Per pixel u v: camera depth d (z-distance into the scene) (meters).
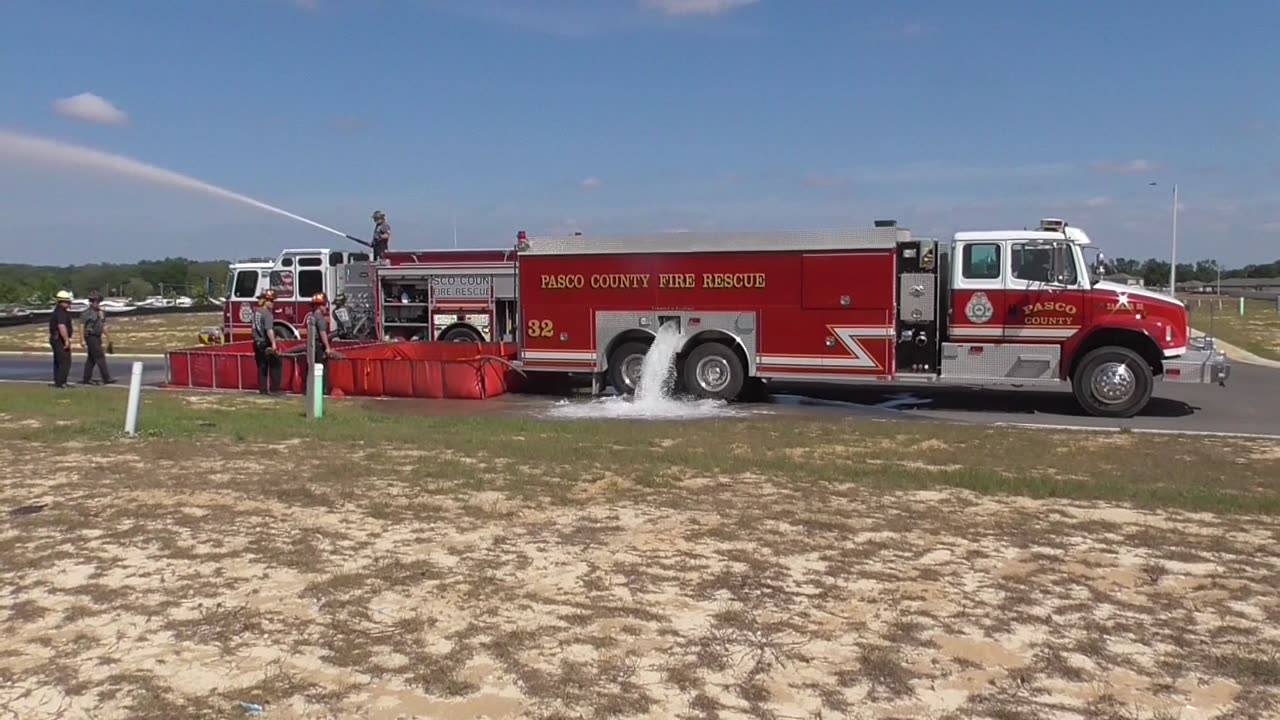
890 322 15.21
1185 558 6.13
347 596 5.27
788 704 4.04
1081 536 6.66
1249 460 10.20
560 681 4.22
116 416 12.81
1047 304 14.62
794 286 15.65
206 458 9.42
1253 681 4.30
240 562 5.88
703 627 4.87
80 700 4.00
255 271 25.25
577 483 8.30
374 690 4.12
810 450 10.56
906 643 4.68
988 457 10.17
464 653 4.52
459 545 6.30
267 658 4.45
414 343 19.86
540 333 17.19
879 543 6.41
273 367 17.62
